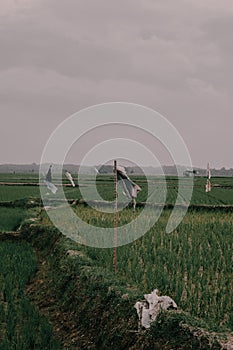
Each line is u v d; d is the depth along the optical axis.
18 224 33.53
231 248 21.27
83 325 14.38
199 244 22.34
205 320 11.92
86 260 18.58
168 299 12.49
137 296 13.55
